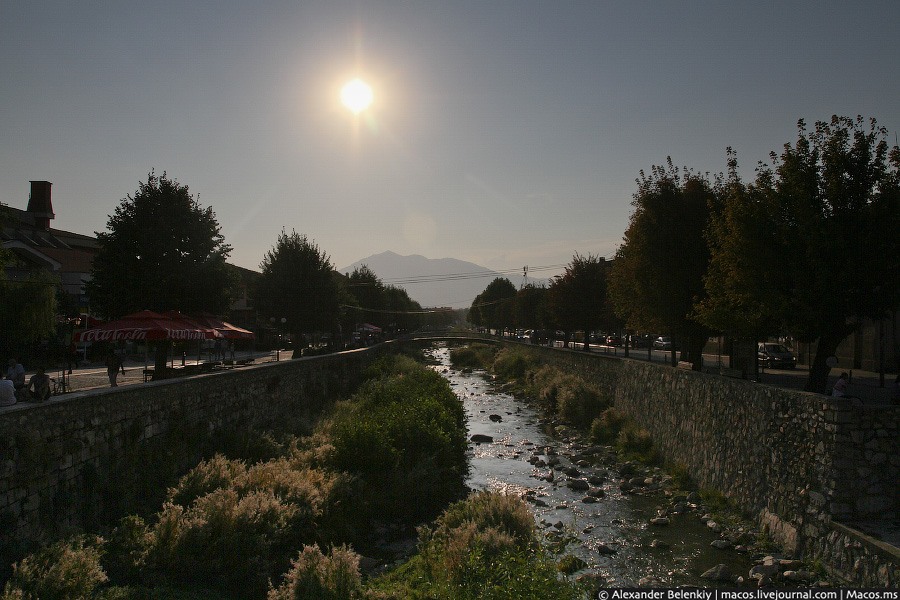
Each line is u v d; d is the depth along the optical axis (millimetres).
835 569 11984
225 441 20250
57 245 54594
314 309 48531
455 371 75438
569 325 51469
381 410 26359
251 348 54219
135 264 26031
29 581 9172
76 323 37562
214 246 27922
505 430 33062
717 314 18016
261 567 12250
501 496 15711
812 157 15938
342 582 10773
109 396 13805
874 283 14805
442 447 22359
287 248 49031
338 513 16125
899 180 14867
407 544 15828
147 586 10977
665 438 24062
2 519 10062
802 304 15305
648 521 17219
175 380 17641
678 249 24359
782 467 14836
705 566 13711
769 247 16109
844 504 12492
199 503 13352
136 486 14586
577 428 32562
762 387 16188
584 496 19750
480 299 163125
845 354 33562
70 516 11984
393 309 114500
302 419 27094
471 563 11109
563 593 10117
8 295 28859
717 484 18562
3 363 29391
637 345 60156
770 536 14711
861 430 12586
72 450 12203
